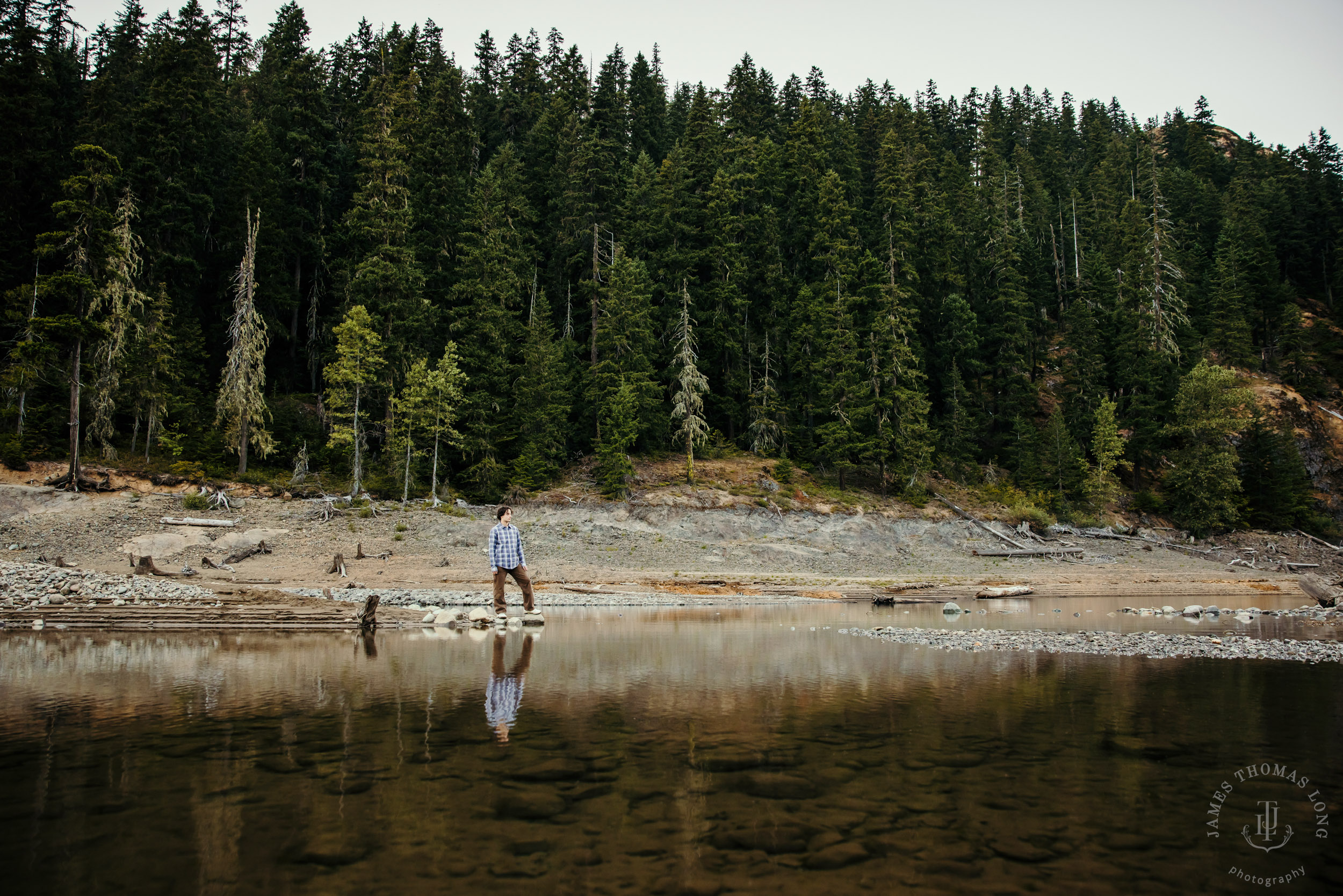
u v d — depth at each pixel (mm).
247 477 35156
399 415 39125
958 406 51344
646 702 6984
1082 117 120750
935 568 36219
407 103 50344
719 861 3365
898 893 3051
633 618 16500
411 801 4109
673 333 48344
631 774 4691
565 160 54781
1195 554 44719
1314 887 3254
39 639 11617
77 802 4008
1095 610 21797
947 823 3947
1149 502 50219
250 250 38625
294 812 3904
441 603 18219
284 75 52031
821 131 63188
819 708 6801
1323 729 6270
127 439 37188
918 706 6934
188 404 37312
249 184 43219
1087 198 84812
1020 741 5680
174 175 41438
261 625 13352
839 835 3732
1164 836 3840
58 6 50938
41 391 35062
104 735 5488
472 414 41156
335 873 3143
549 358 43031
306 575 23391
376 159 43625
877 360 47344
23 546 24609
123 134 43594
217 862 3232
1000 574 34969
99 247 33594
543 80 80750
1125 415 55375
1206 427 49750
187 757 4910
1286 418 61594
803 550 36906
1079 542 43500
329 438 39250
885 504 43938
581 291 49562
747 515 39656
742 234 53094
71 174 41500
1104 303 60719
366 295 41812
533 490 40250
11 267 37625
